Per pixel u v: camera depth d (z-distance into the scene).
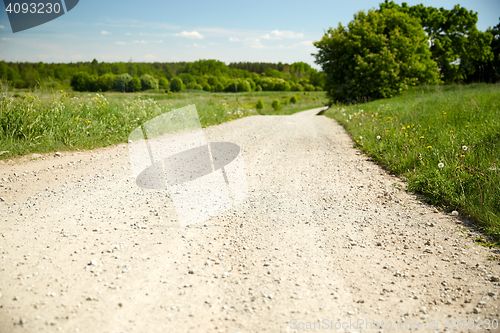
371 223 3.79
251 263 2.90
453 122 8.03
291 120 15.53
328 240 3.37
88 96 11.27
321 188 5.08
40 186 4.85
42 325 2.02
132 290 2.44
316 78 119.50
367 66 25.91
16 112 7.23
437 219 3.84
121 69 118.75
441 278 2.66
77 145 7.30
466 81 41.97
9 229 3.41
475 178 4.33
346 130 11.45
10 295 2.30
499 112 8.34
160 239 3.30
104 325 2.05
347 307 2.31
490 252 3.04
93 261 2.78
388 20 28.27
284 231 3.58
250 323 2.12
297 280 2.64
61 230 3.42
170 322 2.11
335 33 28.39
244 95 75.00
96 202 4.25
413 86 28.36
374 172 5.95
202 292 2.45
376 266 2.86
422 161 5.61
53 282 2.49
